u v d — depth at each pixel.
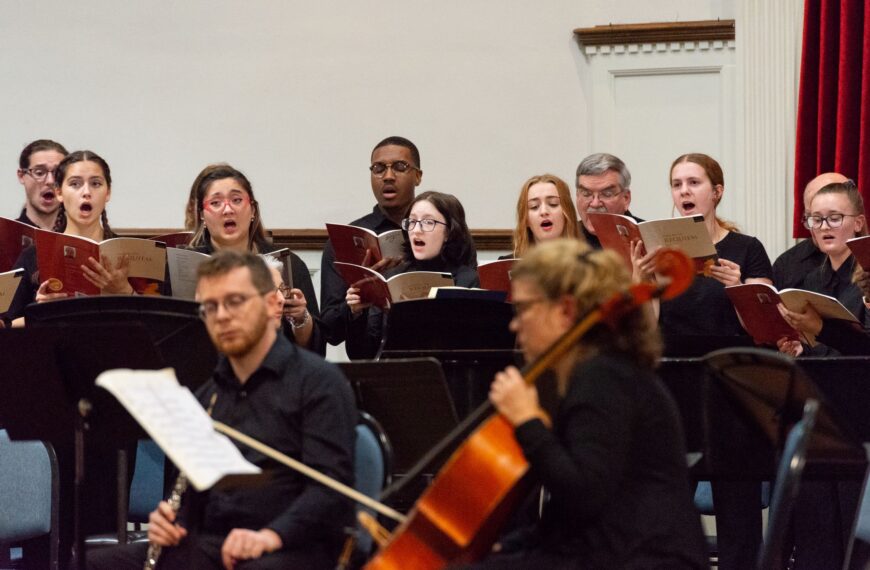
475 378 12.75
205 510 10.29
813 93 20.02
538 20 21.75
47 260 13.35
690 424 12.24
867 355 12.92
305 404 10.02
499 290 14.14
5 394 10.73
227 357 10.46
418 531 8.41
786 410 9.52
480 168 21.78
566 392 8.34
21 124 21.95
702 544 8.37
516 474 8.23
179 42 22.00
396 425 11.30
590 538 8.22
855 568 12.76
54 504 12.29
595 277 8.40
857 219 14.95
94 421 10.82
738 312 13.55
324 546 9.89
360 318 15.57
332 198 21.95
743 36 20.75
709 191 15.76
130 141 22.00
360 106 21.95
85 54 21.98
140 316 11.63
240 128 22.03
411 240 15.80
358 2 22.02
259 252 15.48
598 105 21.52
